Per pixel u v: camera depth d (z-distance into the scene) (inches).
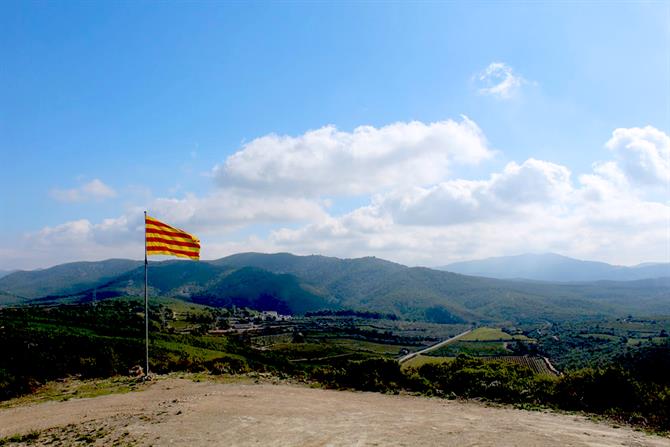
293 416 617.6
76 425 621.6
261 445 485.1
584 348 5157.5
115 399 809.5
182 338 3993.6
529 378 837.2
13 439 565.9
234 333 6437.0
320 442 494.3
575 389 732.7
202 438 514.0
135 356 1856.5
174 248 1123.9
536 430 546.9
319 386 911.7
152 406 718.5
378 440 499.8
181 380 999.0
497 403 726.5
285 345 5713.6
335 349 5506.9
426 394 807.7
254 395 791.1
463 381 838.5
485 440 497.0
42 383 1064.2
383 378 892.6
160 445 494.6
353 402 732.0
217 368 1150.3
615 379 713.0
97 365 1202.6
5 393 922.7
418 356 5556.1
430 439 502.6
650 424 598.5
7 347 1419.8
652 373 913.5
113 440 524.4
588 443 491.8
